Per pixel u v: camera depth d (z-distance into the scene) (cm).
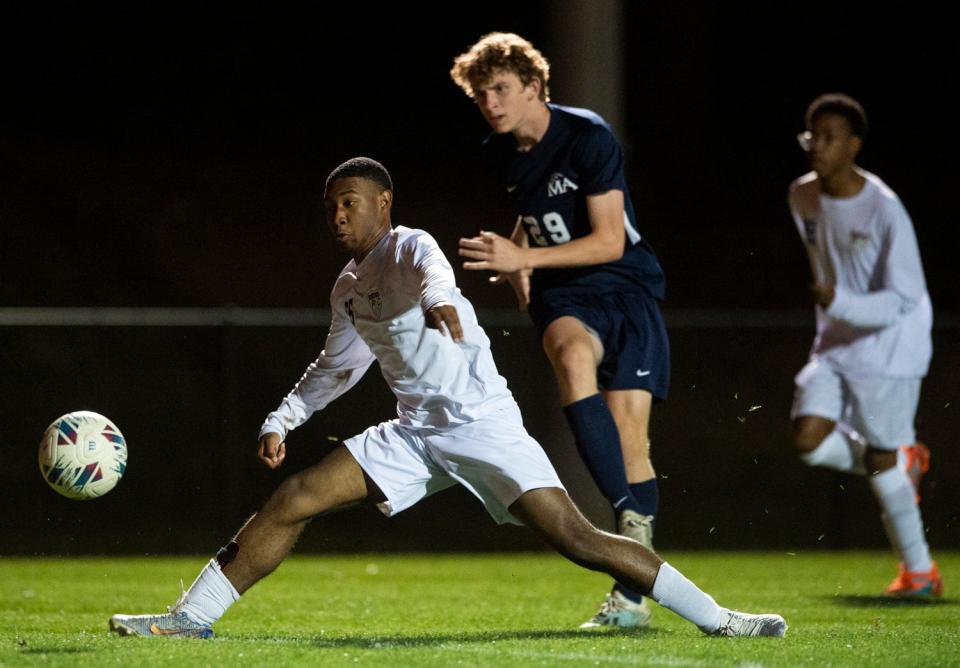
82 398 3972
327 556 3572
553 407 3628
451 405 1512
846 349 2506
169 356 4012
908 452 2497
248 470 3703
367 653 1388
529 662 1330
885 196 2448
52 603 2325
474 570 3125
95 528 3775
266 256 5553
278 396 3841
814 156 2428
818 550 3828
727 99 6153
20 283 5178
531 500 1491
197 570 3080
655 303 1972
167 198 5691
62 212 5478
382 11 6138
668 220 5938
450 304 1397
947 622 1984
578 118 1925
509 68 1892
